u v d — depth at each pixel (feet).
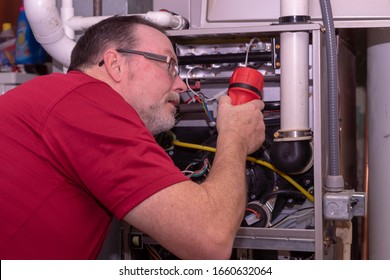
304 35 4.18
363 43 6.00
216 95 4.79
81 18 4.83
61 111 3.46
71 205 3.52
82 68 3.99
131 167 3.26
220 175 3.57
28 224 3.47
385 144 5.10
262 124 4.14
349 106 5.51
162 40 4.05
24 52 6.17
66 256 3.53
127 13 4.99
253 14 4.96
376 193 5.21
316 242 4.18
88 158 3.31
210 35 4.43
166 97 4.06
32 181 3.48
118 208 3.26
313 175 4.35
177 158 4.80
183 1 5.30
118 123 3.39
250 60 4.48
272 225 4.53
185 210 3.21
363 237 6.05
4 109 3.65
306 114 4.23
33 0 4.54
